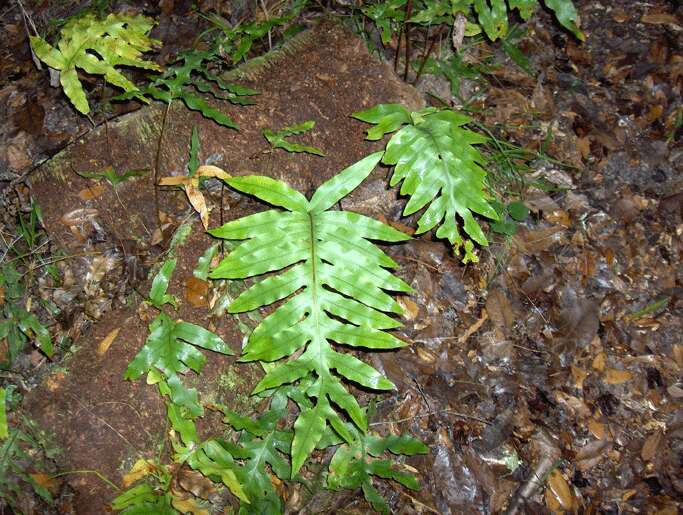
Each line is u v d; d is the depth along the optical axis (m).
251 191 0.66
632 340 0.88
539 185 0.96
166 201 0.78
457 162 0.67
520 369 0.83
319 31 0.86
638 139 1.04
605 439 0.81
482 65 1.04
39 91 0.89
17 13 0.99
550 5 0.75
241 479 0.68
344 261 0.65
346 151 0.82
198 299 0.73
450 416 0.79
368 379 0.63
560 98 1.06
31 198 0.76
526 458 0.79
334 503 0.71
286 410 0.74
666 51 1.11
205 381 0.70
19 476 0.65
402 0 0.85
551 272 0.89
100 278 0.75
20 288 0.75
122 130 0.75
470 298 0.86
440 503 0.74
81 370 0.69
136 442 0.68
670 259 0.94
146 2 1.01
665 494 0.79
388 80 0.84
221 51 0.85
